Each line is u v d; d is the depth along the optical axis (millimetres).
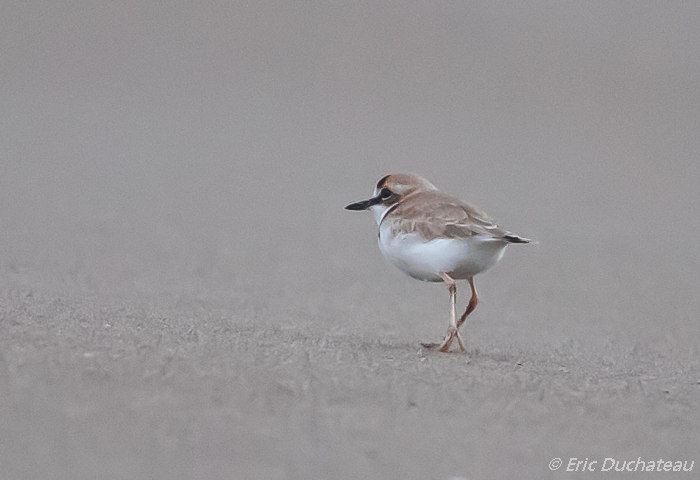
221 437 6293
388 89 28766
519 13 33219
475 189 20188
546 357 9492
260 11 32375
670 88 29719
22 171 18984
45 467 5633
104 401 6676
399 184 9781
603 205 19797
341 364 8227
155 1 32844
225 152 22359
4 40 29406
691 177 23156
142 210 16547
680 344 10820
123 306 9867
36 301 9562
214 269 12953
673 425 7395
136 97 26609
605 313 12273
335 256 14523
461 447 6539
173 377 7316
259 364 7918
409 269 9312
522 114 27641
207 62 29453
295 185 19766
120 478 5590
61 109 24938
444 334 10352
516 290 13297
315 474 5891
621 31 32500
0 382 6820
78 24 30828
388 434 6645
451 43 31578
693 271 15203
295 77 29125
